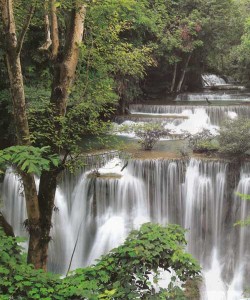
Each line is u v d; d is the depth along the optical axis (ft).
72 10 19.89
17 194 39.27
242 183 38.14
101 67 24.90
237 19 78.43
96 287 15.33
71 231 39.32
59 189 39.70
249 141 38.29
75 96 24.34
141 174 40.22
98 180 38.75
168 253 16.34
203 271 37.68
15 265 15.93
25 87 42.29
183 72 81.56
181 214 40.16
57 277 16.37
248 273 36.37
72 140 20.68
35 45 44.32
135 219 39.09
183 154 41.34
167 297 16.01
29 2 19.84
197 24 72.59
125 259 16.20
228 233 38.68
